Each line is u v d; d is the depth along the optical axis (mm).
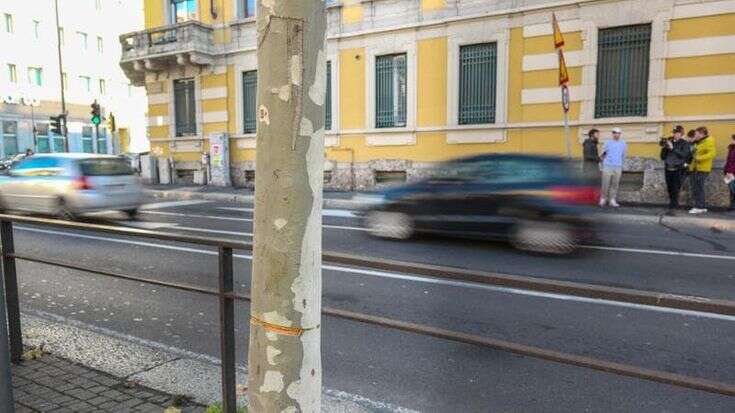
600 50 15211
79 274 7641
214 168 22266
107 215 14000
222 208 15914
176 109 24016
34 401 3541
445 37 17500
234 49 21875
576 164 8789
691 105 14062
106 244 9984
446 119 17672
